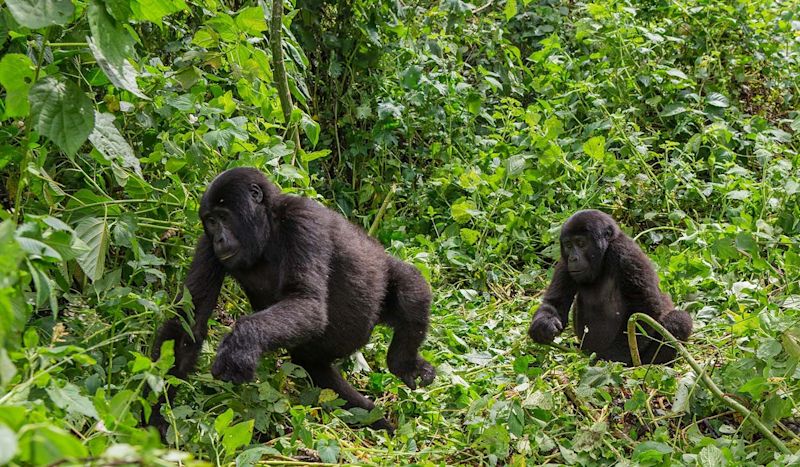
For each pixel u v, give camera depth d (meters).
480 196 11.01
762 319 7.06
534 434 6.71
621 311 8.72
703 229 10.05
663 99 12.52
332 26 11.97
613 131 11.60
